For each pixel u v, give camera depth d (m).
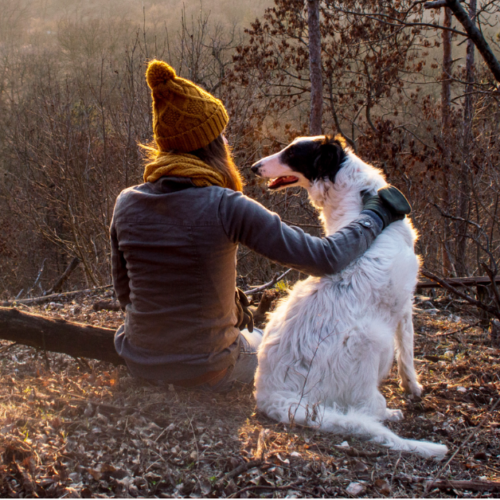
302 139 3.29
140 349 2.47
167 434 2.16
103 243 11.20
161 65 2.24
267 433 2.21
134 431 2.15
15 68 20.39
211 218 2.22
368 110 11.58
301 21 12.08
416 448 2.24
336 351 2.44
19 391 2.58
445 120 10.40
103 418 2.22
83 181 10.43
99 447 2.02
